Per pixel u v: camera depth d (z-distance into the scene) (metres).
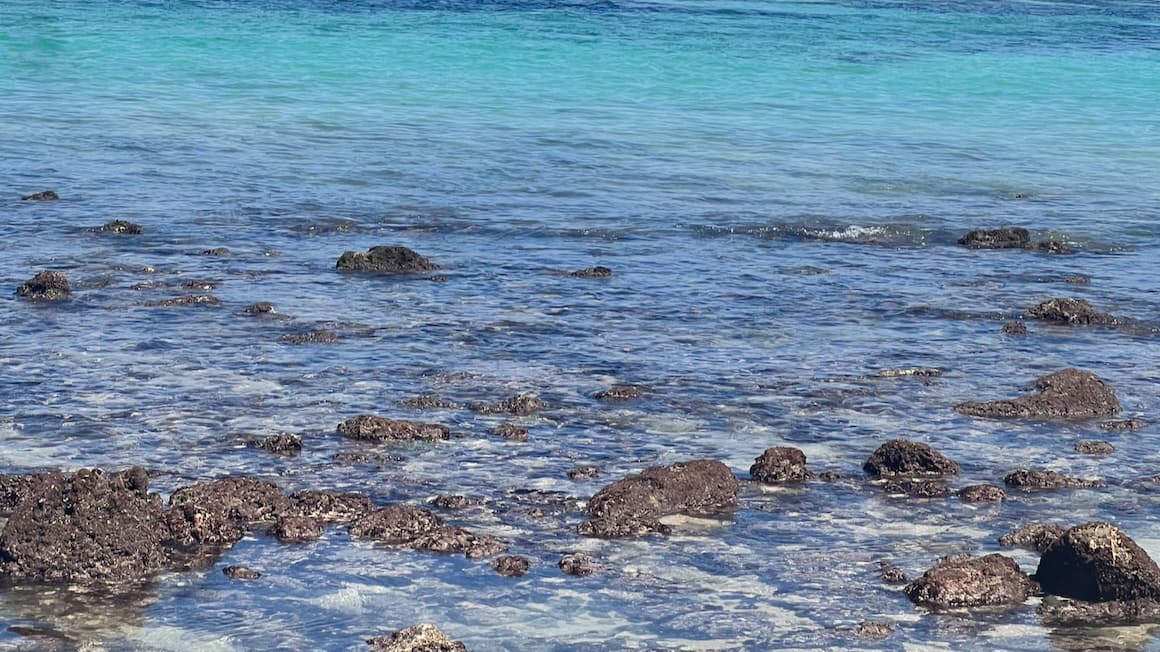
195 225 28.53
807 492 15.05
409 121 43.97
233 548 13.31
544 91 52.31
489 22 72.62
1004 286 25.34
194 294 22.67
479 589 12.67
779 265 26.61
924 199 34.56
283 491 14.61
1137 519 14.52
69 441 15.87
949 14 89.06
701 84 55.78
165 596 12.40
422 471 15.32
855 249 28.58
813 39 71.69
